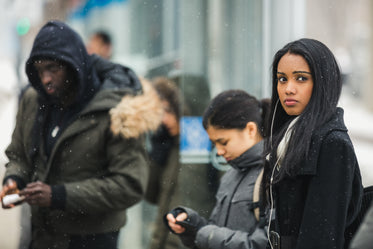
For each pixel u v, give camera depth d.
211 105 4.58
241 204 4.42
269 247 3.87
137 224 8.06
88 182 5.09
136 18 10.98
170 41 8.23
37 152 5.33
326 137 3.52
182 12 7.48
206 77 7.45
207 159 7.24
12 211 9.94
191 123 7.29
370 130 23.73
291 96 3.65
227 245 4.23
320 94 3.60
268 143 3.90
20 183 5.38
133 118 5.15
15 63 13.44
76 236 5.18
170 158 7.18
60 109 5.25
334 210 3.48
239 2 7.46
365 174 14.07
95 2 13.11
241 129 4.49
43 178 5.24
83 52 5.21
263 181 3.99
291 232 3.67
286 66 3.66
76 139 5.15
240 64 7.50
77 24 14.36
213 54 7.48
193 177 7.21
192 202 7.19
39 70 5.16
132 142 5.18
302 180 3.60
